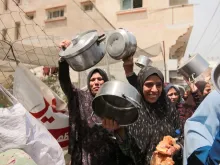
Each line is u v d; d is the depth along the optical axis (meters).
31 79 2.28
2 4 3.76
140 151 2.02
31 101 2.23
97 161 2.22
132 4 11.43
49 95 2.33
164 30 11.05
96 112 1.82
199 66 3.49
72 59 2.12
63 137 2.35
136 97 1.72
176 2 11.05
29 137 1.49
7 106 1.56
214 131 1.62
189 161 1.64
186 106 3.58
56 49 4.62
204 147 1.57
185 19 10.88
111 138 2.19
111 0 11.52
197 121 1.69
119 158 2.21
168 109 2.20
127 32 2.43
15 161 1.31
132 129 2.00
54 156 1.60
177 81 10.42
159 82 2.12
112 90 1.70
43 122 2.26
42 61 4.89
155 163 1.90
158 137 2.07
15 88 2.22
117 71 8.73
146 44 11.13
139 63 4.14
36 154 1.51
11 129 1.43
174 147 1.95
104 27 5.71
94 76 2.47
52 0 6.82
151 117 2.10
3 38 3.66
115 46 2.43
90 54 2.13
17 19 3.89
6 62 3.53
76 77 6.42
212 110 1.63
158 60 10.81
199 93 3.48
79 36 2.20
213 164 1.41
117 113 1.77
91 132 2.28
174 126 2.21
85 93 2.47
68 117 2.41
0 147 1.40
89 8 8.89
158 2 11.11
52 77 5.22
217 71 1.40
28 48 4.23
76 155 2.29
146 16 11.19
